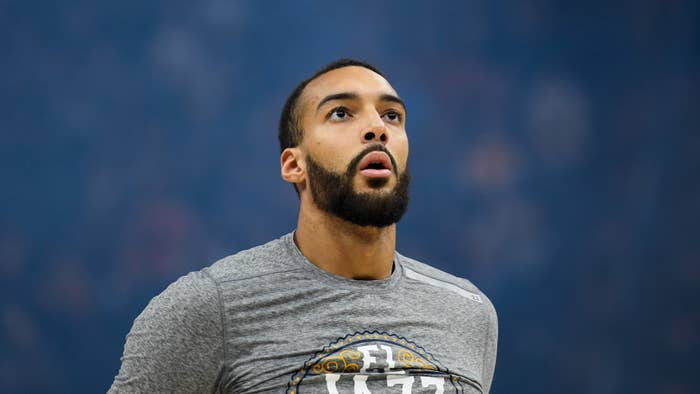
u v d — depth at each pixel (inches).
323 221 172.6
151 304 171.2
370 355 160.1
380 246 173.5
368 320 165.9
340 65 181.9
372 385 159.0
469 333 178.2
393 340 165.0
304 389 157.0
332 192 169.8
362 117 173.2
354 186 168.9
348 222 169.9
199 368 163.3
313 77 182.7
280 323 163.9
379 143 170.4
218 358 163.3
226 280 168.2
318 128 173.8
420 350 166.1
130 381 166.7
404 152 175.2
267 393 157.8
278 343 161.3
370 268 173.5
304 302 166.4
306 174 176.4
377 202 168.1
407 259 187.0
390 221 170.9
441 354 168.1
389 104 176.9
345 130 171.9
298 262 172.6
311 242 174.4
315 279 169.9
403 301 173.3
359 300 168.6
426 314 173.5
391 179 170.9
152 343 165.6
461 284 187.5
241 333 163.6
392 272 179.0
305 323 163.8
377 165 170.9
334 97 173.9
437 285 181.5
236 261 174.6
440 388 163.6
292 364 158.6
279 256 174.7
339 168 169.6
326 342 161.3
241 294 166.2
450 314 176.9
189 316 164.6
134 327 171.0
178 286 169.6
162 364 164.2
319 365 158.2
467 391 169.0
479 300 185.6
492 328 186.4
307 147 175.6
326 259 172.4
